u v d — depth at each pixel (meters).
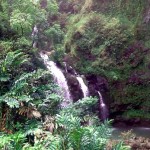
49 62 17.66
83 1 24.72
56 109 8.45
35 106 8.17
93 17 19.83
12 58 8.88
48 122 7.53
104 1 20.84
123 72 17.00
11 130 7.73
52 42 20.84
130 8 19.19
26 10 16.42
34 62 13.09
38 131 7.02
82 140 5.36
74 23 22.12
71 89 16.66
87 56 18.39
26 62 11.25
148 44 17.17
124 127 16.28
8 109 7.96
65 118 5.68
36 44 19.03
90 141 5.41
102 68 17.31
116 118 16.92
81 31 19.14
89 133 5.46
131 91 16.72
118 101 16.86
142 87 16.62
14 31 14.05
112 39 17.72
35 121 7.76
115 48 17.47
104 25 18.89
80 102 8.52
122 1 19.77
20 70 9.47
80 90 16.84
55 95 8.70
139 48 17.14
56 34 20.95
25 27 14.34
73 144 5.30
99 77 17.23
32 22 15.99
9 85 8.60
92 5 21.25
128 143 10.48
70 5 25.86
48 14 24.31
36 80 9.39
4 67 8.65
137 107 16.70
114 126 16.67
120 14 19.47
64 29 23.20
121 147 5.91
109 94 17.08
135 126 16.44
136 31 17.66
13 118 7.97
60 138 5.54
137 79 16.66
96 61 17.66
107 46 17.66
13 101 7.69
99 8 20.78
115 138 12.50
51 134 6.87
